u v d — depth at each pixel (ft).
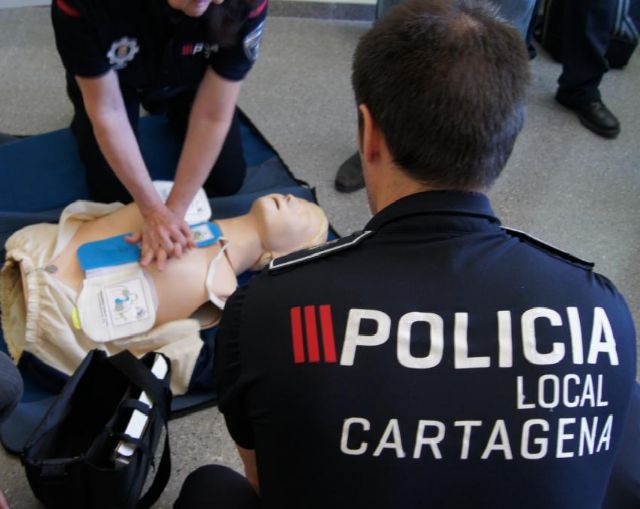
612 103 8.26
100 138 4.56
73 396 4.11
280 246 5.43
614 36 8.49
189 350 4.76
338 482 2.17
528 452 2.13
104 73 4.23
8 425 4.50
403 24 2.29
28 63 7.84
